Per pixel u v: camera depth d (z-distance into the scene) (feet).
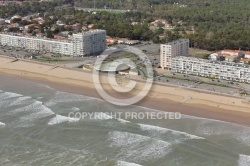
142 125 545.03
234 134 520.01
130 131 525.34
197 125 549.95
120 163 438.81
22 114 585.22
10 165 440.04
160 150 472.44
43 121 559.79
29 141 497.46
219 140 501.56
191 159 452.35
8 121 559.38
